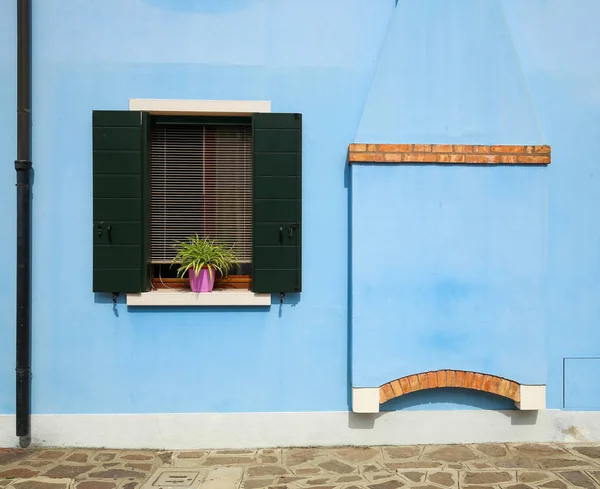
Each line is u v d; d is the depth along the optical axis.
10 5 4.27
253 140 4.27
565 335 4.46
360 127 4.24
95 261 4.21
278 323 4.37
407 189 4.24
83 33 4.29
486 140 4.27
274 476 3.76
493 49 4.27
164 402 4.33
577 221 4.47
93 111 4.21
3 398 4.29
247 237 4.51
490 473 3.81
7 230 4.28
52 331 4.29
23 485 3.59
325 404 4.38
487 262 4.27
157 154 4.46
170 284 4.55
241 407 4.36
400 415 4.37
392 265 4.24
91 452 4.21
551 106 4.45
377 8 4.38
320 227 4.39
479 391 4.41
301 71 4.37
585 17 4.46
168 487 3.57
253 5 4.34
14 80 4.28
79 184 4.30
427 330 4.25
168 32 4.31
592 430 4.45
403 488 3.56
